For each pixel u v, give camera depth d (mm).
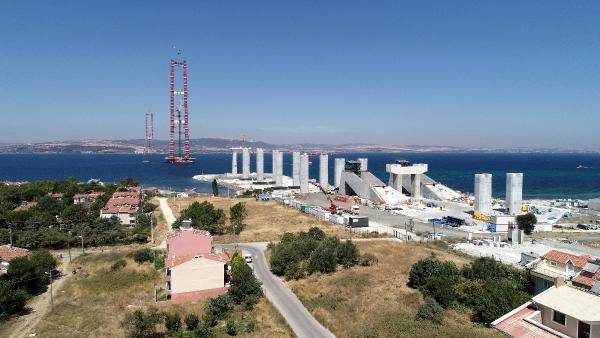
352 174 169625
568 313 37625
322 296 60875
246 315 55562
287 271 69688
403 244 88250
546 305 39594
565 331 37969
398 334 45719
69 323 53719
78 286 66875
